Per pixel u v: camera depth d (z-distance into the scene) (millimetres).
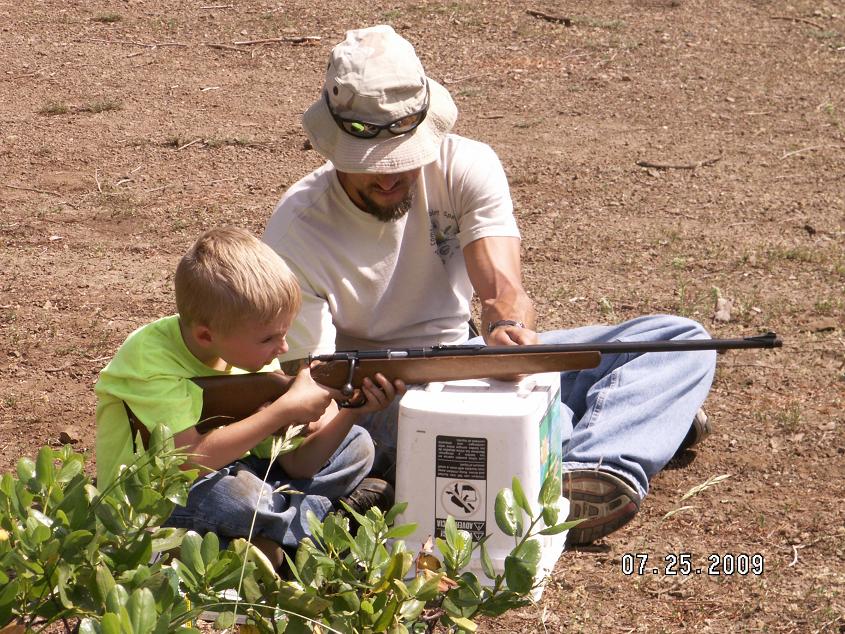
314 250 3984
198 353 3482
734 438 5066
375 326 4102
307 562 2414
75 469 2369
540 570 3566
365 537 2410
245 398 3436
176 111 11211
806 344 6137
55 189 9133
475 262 4027
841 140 10250
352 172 3717
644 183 9219
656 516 4422
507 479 3422
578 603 3816
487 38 13523
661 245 7840
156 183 9328
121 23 14062
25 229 8227
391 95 3674
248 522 3461
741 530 4301
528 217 8516
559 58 12875
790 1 14938
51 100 11492
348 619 2336
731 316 6523
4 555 2107
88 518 2246
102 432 3502
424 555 2574
